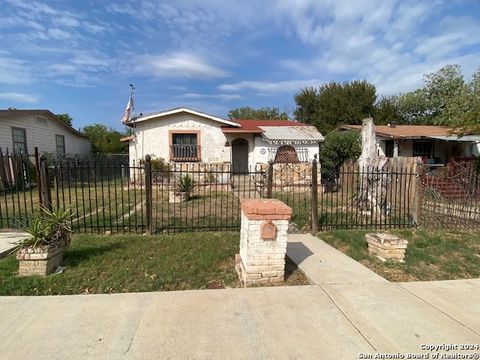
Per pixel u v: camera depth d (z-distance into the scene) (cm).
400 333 254
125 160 1972
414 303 309
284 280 370
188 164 1372
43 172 543
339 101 3050
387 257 435
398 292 335
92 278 363
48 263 368
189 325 262
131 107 1516
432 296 326
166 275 376
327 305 302
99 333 249
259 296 320
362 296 323
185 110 1499
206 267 405
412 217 662
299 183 1243
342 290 337
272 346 234
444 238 551
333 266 410
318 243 523
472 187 695
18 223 585
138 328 257
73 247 469
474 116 1364
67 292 332
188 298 314
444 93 3034
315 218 586
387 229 616
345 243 525
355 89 3053
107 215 754
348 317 279
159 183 1261
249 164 1652
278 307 296
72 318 272
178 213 784
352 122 3033
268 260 359
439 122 2212
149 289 341
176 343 236
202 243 504
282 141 1596
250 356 222
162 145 1532
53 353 223
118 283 351
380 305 303
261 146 1623
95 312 283
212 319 272
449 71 3030
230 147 1588
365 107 3066
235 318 274
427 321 274
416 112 3219
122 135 2916
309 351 229
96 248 466
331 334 251
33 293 328
